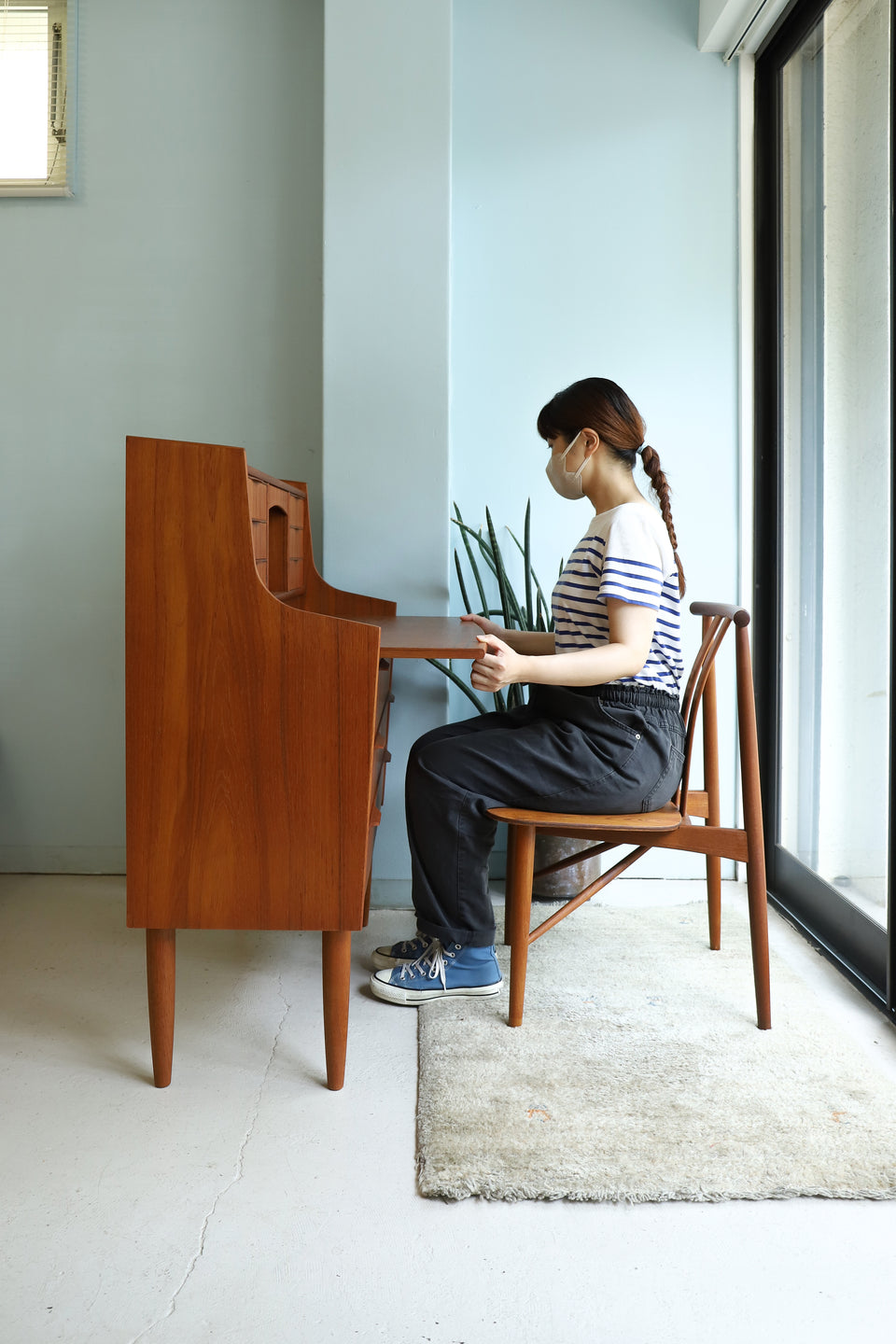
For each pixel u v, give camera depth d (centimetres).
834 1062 147
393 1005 169
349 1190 117
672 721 160
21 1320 96
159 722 136
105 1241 108
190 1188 117
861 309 181
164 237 234
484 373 237
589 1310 98
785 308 223
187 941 200
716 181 235
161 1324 96
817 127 204
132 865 138
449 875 160
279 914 138
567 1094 137
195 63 232
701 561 240
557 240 235
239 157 233
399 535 221
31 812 243
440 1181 116
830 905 196
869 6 176
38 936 201
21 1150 125
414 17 213
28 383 236
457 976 168
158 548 133
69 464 238
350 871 137
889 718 163
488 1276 103
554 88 234
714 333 237
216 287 235
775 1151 123
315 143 233
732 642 240
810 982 179
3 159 233
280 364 236
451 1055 148
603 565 156
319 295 235
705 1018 162
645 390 237
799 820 217
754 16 214
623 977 179
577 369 237
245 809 137
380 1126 131
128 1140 127
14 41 232
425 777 158
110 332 236
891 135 162
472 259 235
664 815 160
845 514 189
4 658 241
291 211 234
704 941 199
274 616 134
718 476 239
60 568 239
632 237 235
